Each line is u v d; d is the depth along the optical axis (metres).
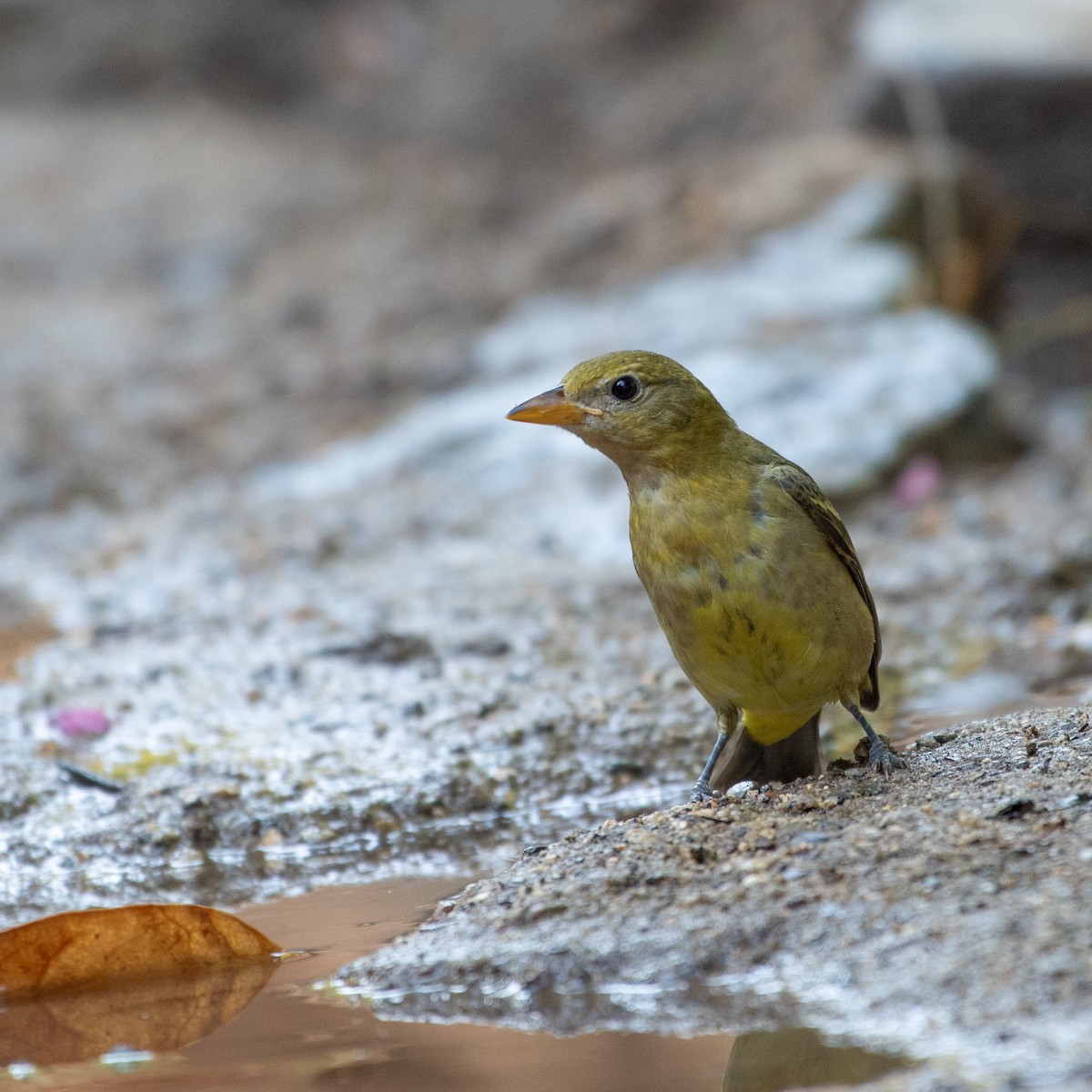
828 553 7.56
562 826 8.74
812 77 30.12
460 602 12.56
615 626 11.79
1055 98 21.97
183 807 8.88
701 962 5.72
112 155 33.16
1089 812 6.30
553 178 32.53
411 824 8.91
